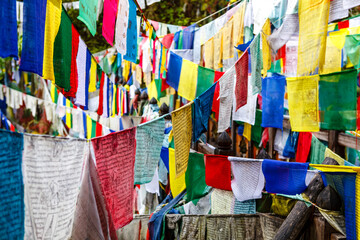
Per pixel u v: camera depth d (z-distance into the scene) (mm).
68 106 3811
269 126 4441
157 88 7348
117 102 5434
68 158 1714
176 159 2779
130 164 2338
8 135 1307
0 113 2010
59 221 1657
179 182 3738
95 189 1921
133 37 3246
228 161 2955
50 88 3207
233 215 3029
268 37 3246
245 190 2900
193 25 5504
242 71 3176
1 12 1401
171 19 8031
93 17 2387
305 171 2498
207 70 4418
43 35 1744
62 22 2068
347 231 2266
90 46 9203
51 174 1575
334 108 2844
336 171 2250
